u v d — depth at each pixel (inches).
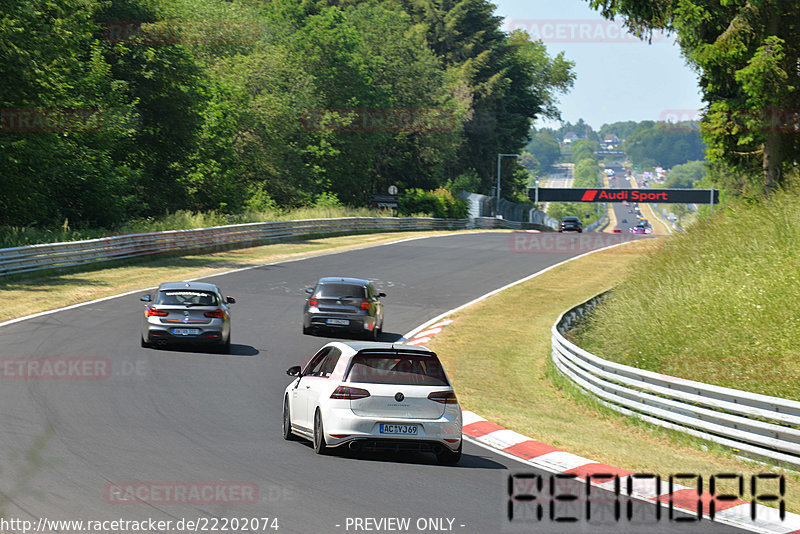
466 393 2945.4
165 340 3090.6
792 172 4500.5
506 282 6053.2
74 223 7401.6
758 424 2149.4
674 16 4756.4
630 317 3599.9
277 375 2839.6
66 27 6668.3
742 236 3806.6
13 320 3550.7
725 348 2915.8
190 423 2049.7
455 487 1557.6
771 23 4562.0
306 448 1875.0
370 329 3814.0
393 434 1756.9
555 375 3358.8
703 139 4906.5
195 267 5851.4
